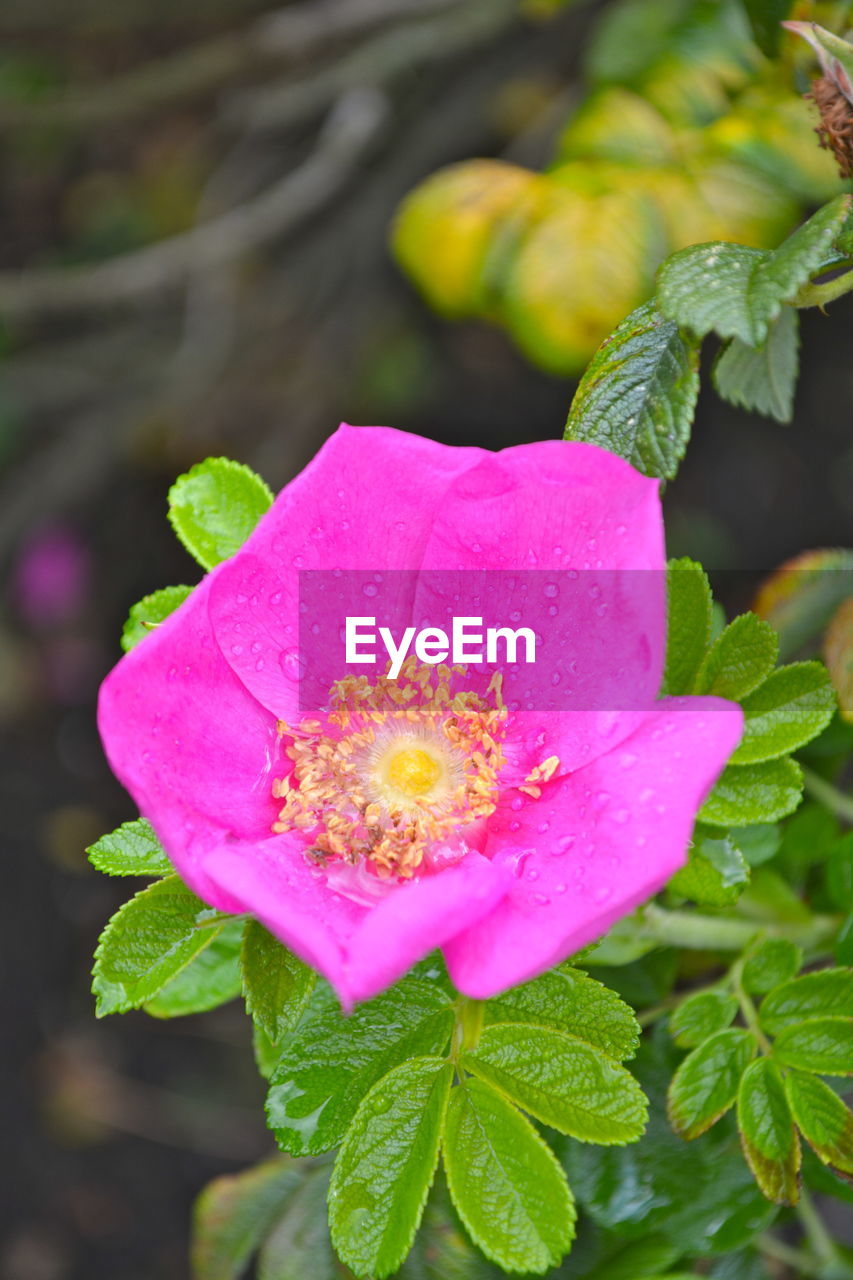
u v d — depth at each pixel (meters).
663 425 0.44
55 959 1.11
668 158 0.55
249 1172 0.51
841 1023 0.45
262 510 0.46
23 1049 1.09
